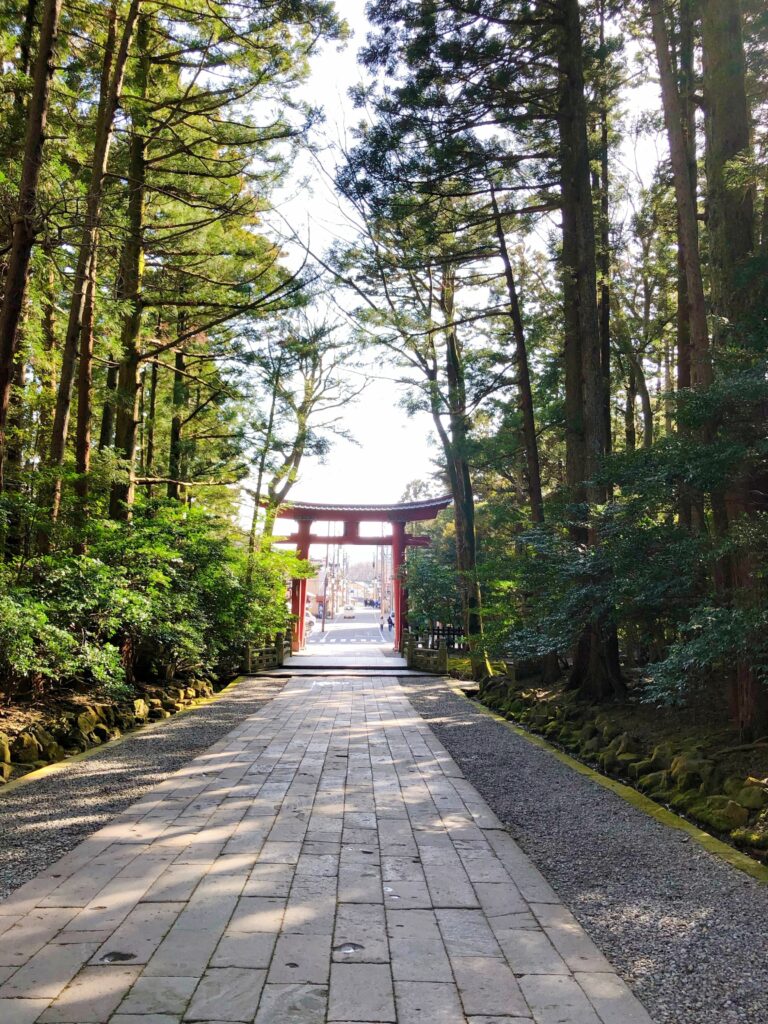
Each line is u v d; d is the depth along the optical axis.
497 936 3.00
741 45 7.17
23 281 6.89
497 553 15.52
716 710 7.32
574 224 10.66
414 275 15.89
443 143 10.30
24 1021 2.28
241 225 13.77
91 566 7.77
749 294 6.61
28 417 10.98
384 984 2.57
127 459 10.97
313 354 15.28
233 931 2.99
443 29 9.78
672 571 5.98
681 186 7.25
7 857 3.93
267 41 10.12
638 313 16.66
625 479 6.36
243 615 13.70
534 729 8.85
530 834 4.57
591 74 11.37
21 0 9.52
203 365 16.38
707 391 5.19
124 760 6.62
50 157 8.48
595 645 9.27
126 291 11.27
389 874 3.72
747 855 4.18
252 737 7.90
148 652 11.02
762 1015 2.43
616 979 2.65
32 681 7.53
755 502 6.00
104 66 10.11
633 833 4.59
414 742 7.68
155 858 3.91
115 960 2.71
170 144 11.77
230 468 16.03
